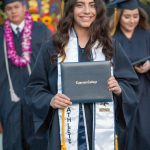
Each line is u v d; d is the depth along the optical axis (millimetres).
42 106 6230
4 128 9281
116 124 6383
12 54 9156
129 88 6328
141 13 8844
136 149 8711
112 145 6195
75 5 6219
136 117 8641
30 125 9148
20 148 9219
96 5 6250
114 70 6352
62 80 6090
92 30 6223
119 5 8758
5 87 9203
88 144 6176
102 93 6070
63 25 6266
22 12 9234
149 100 8680
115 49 6355
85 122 6156
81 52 6246
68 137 6164
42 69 6336
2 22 10312
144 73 8672
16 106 9148
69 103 6055
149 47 8828
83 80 6074
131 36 8836
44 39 9250
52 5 10570
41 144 6688
